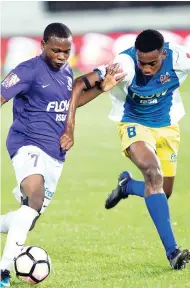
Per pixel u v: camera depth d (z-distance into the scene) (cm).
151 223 3197
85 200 3672
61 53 2241
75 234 2997
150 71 2411
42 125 2298
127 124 2600
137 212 3416
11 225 2161
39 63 2280
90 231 3047
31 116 2297
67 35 2239
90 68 9188
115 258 2569
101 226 3144
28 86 2267
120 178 2933
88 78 2455
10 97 2250
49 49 2242
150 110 2598
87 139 5553
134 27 10238
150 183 2422
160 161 2689
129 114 2617
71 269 2431
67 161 4747
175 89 2603
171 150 2675
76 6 10306
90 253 2659
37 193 2194
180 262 2334
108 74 2469
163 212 2397
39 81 2270
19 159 2264
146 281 2203
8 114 6906
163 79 2528
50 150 2300
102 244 2808
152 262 2484
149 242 2820
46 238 2938
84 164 4650
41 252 2202
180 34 9012
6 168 4606
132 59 2502
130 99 2583
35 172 2212
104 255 2625
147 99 2559
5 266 2155
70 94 2344
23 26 10325
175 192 3831
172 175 2728
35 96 2284
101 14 10281
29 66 2270
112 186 4009
